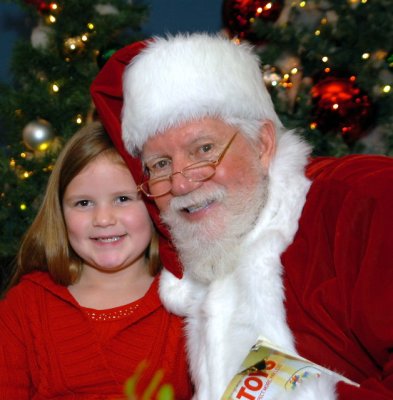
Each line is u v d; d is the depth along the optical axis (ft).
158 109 4.93
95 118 9.18
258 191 5.13
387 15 9.41
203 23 13.39
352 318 4.50
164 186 5.15
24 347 5.83
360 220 4.60
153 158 5.12
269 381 4.44
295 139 5.40
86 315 5.83
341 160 5.24
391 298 4.26
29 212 9.21
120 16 9.30
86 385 5.69
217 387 4.87
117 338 5.80
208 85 4.93
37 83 9.37
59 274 5.98
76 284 6.08
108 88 5.61
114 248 5.77
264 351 4.58
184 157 4.99
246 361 4.58
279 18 10.43
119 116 5.69
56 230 5.96
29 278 6.08
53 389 5.71
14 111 9.29
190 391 5.84
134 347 5.78
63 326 5.82
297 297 4.82
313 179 5.20
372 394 4.10
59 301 5.94
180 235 5.18
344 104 9.03
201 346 5.18
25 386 5.80
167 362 5.76
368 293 4.37
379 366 4.57
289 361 4.49
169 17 13.34
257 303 4.85
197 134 4.94
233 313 5.00
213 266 5.16
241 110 5.04
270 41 9.69
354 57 9.44
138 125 5.08
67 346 5.76
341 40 9.64
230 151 5.01
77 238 5.80
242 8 9.67
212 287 5.19
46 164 9.07
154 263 6.06
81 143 5.77
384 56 9.46
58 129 9.36
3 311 5.90
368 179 4.73
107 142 5.76
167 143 4.99
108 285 6.01
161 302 5.84
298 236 4.99
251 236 5.10
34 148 9.20
